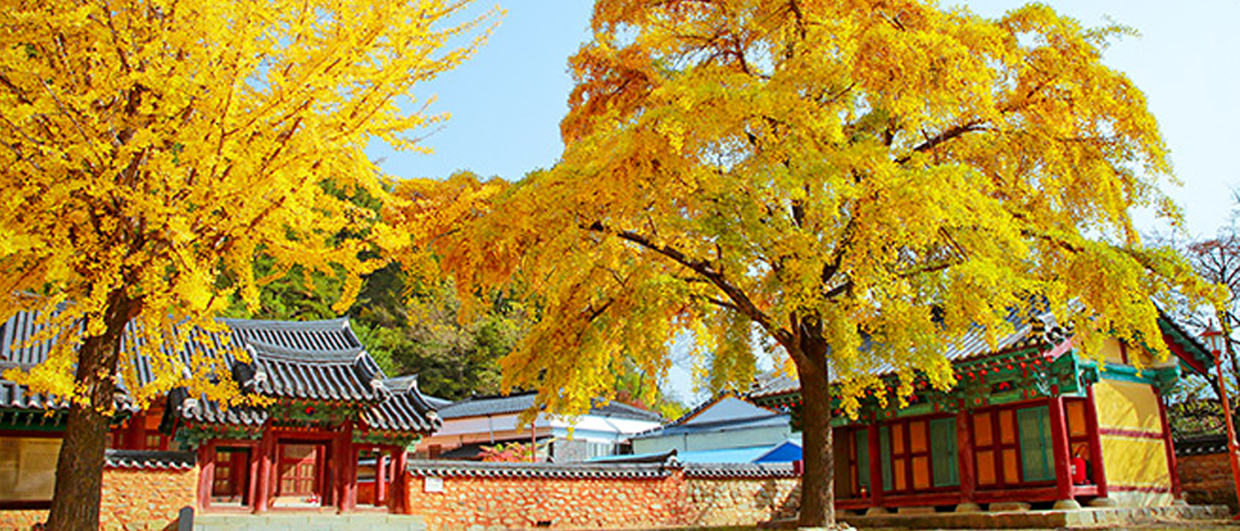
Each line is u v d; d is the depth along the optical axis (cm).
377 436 2089
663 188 1129
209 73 845
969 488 1725
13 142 845
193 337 2320
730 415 3488
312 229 980
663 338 1370
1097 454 1647
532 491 2123
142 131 803
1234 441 1720
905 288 1097
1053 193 1320
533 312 1426
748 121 1103
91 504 923
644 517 2228
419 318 5044
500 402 4231
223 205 866
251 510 1923
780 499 2455
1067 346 1573
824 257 1102
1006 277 1070
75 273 885
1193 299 1191
